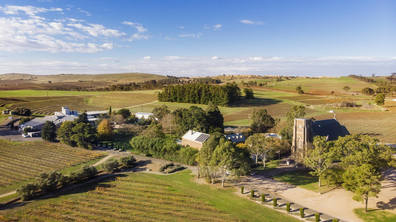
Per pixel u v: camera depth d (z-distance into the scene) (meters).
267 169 86.56
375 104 194.88
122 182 76.06
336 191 67.81
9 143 117.25
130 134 143.25
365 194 56.84
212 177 77.75
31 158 98.56
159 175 82.75
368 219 54.00
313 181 75.00
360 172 56.81
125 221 54.59
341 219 54.88
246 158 74.75
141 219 55.47
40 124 142.12
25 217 56.59
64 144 119.81
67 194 68.38
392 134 126.88
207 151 76.44
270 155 92.56
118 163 88.88
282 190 69.81
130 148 117.56
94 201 63.94
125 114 176.62
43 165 91.50
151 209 59.72
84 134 112.94
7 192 69.50
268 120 140.00
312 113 181.00
